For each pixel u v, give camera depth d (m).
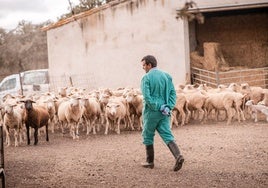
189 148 12.28
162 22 25.56
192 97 17.50
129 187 8.67
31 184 9.23
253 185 8.51
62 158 11.84
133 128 17.11
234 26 29.02
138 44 26.19
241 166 10.01
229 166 10.05
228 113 17.00
